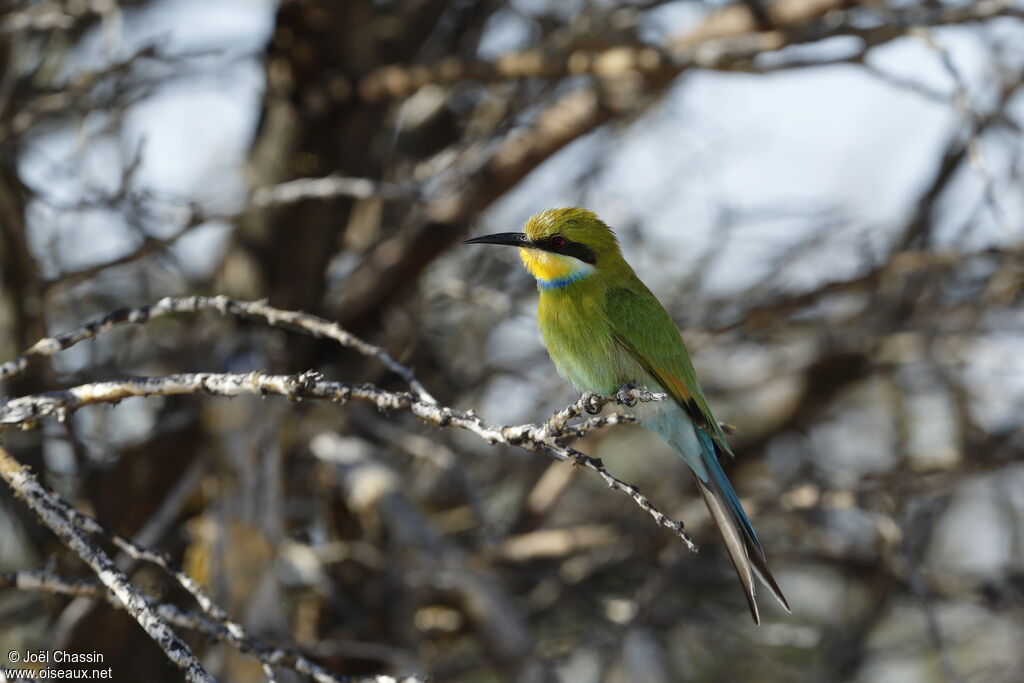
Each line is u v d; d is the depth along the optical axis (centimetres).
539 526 1320
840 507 1164
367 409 1203
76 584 597
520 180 1208
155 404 1216
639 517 1306
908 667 1462
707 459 871
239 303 625
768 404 1505
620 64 1057
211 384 552
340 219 1155
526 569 1275
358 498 1102
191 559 1060
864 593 1417
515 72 1098
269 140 1130
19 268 1059
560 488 1320
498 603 1077
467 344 1396
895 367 1424
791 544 1380
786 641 1170
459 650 1359
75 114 1221
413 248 1162
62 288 955
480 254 1392
